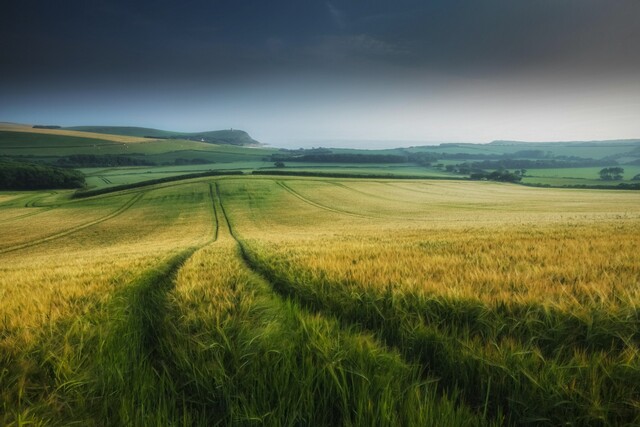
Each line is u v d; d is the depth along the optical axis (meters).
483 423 2.39
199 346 3.22
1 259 38.72
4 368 2.98
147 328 4.29
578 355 2.86
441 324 3.80
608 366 2.69
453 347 3.19
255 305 4.64
